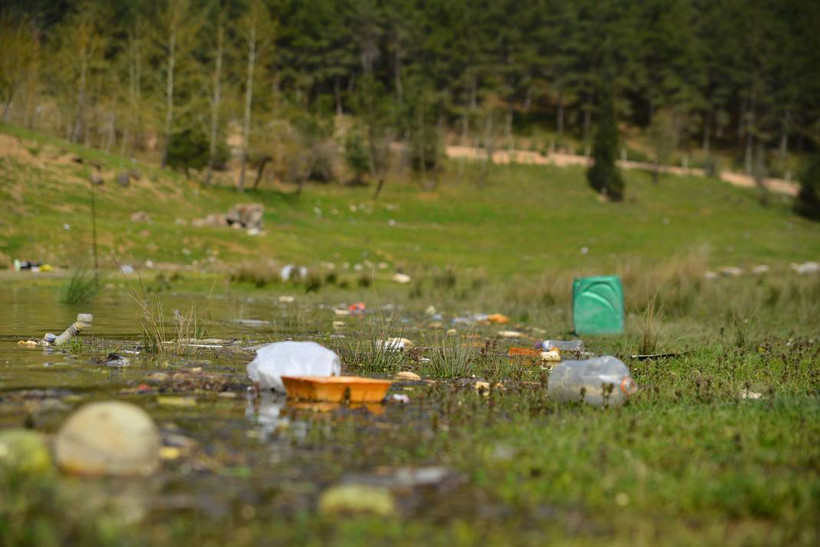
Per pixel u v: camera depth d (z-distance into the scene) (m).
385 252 70.06
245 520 5.43
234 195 88.75
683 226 116.94
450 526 5.42
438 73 174.88
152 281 41.03
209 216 69.69
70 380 10.91
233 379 11.76
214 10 149.50
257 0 102.25
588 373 10.62
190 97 105.62
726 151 196.00
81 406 9.04
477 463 7.09
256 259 57.81
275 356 11.12
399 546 5.00
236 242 60.59
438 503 5.94
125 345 15.66
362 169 136.00
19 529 5.05
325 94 172.00
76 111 100.62
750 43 193.88
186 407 9.35
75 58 95.12
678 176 160.00
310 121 131.00
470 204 122.06
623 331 23.03
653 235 105.31
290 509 5.69
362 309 29.44
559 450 7.46
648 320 18.36
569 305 33.34
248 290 40.16
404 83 172.38
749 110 199.38
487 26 186.38
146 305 16.61
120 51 126.12
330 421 8.87
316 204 99.31
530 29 190.62
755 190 155.12
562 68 186.75
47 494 5.70
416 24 182.62
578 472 6.68
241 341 17.39
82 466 6.40
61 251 49.44
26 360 12.91
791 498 6.05
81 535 5.00
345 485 6.33
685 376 13.38
